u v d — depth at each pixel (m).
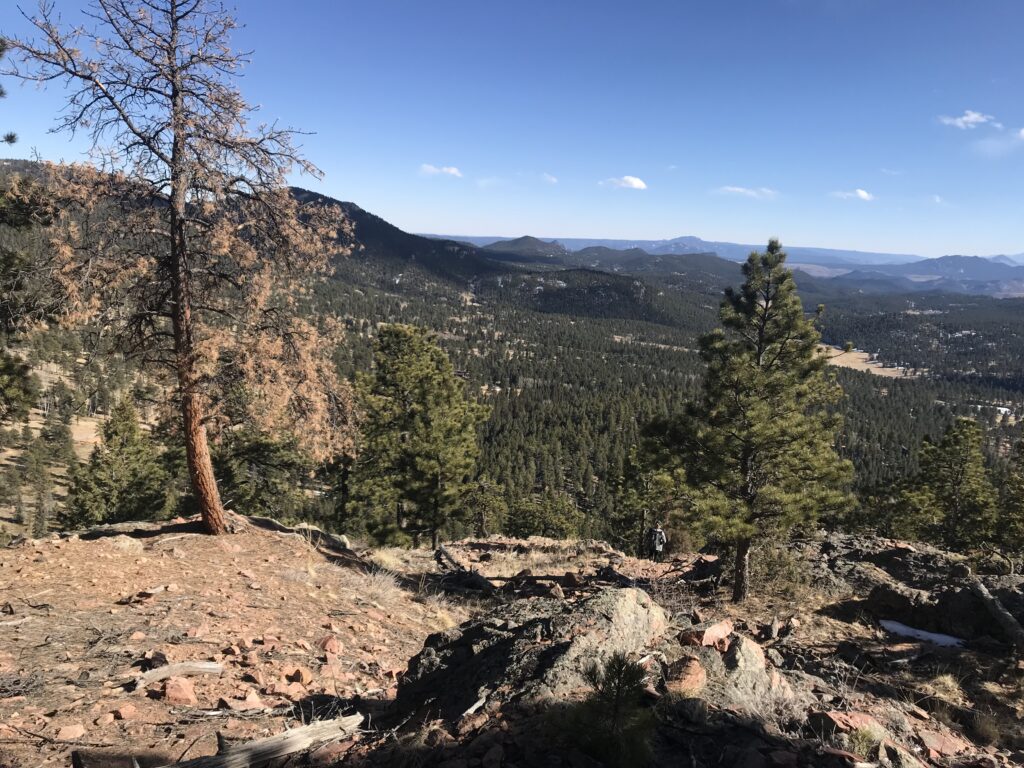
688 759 3.27
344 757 3.59
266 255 11.16
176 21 9.93
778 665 6.05
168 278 10.66
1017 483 30.19
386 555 15.89
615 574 14.34
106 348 10.45
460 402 26.09
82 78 9.18
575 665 4.06
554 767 3.02
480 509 30.89
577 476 111.50
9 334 10.94
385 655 7.30
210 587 8.74
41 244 9.97
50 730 4.18
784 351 12.83
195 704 4.90
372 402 23.83
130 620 6.82
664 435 13.20
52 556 9.03
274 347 10.50
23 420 13.27
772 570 12.77
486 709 3.75
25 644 5.78
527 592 12.77
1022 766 4.47
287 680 5.80
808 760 3.40
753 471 12.45
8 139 10.65
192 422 11.36
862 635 9.02
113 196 9.76
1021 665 7.17
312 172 10.86
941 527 34.09
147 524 12.69
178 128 9.79
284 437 13.59
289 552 11.94
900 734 4.45
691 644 4.80
